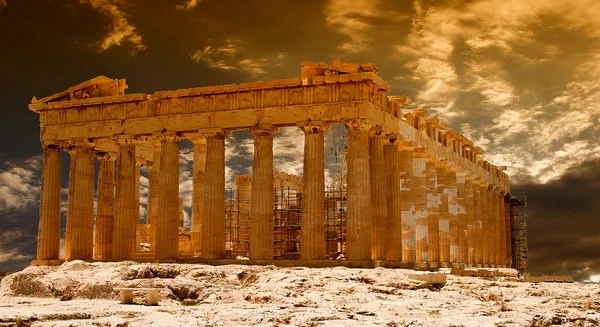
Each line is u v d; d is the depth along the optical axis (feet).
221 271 153.99
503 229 301.02
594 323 96.58
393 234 198.80
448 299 121.49
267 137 196.24
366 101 186.70
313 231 186.91
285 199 252.21
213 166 201.16
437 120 228.43
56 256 219.00
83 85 218.38
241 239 248.52
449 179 243.81
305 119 190.70
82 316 103.19
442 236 231.50
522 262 309.63
